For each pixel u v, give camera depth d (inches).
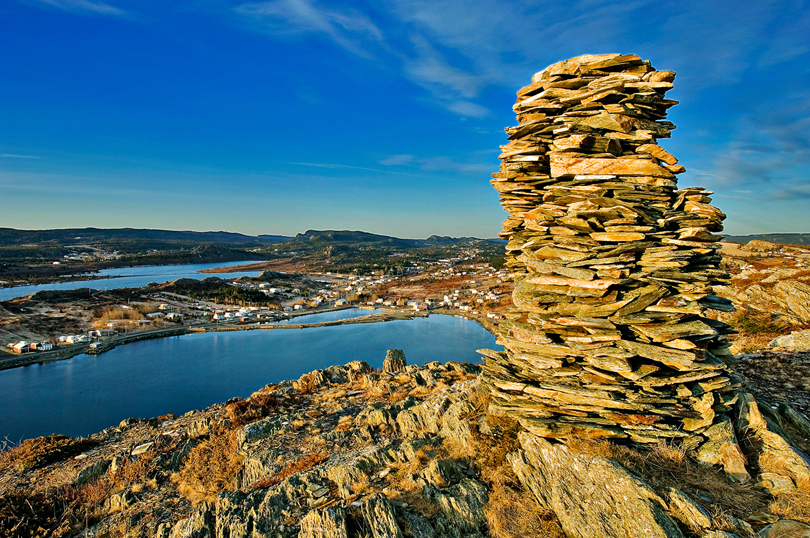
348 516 117.3
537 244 141.7
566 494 111.0
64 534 147.7
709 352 134.3
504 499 117.1
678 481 110.3
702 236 128.2
